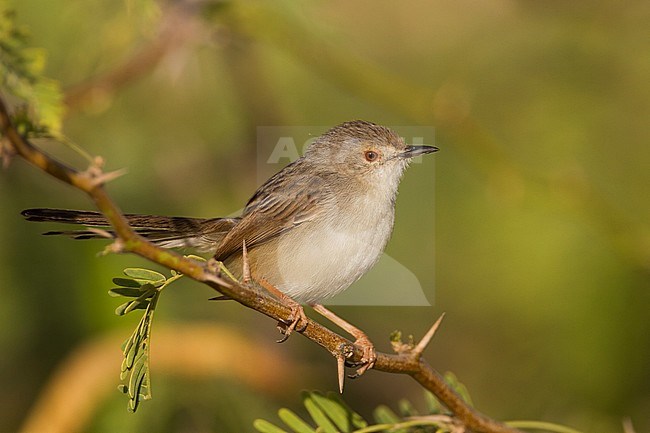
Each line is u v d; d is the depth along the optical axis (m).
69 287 10.99
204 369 9.78
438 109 11.79
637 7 14.41
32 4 11.55
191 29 11.29
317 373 11.78
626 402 11.93
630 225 11.88
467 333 12.98
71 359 9.68
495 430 6.95
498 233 12.83
